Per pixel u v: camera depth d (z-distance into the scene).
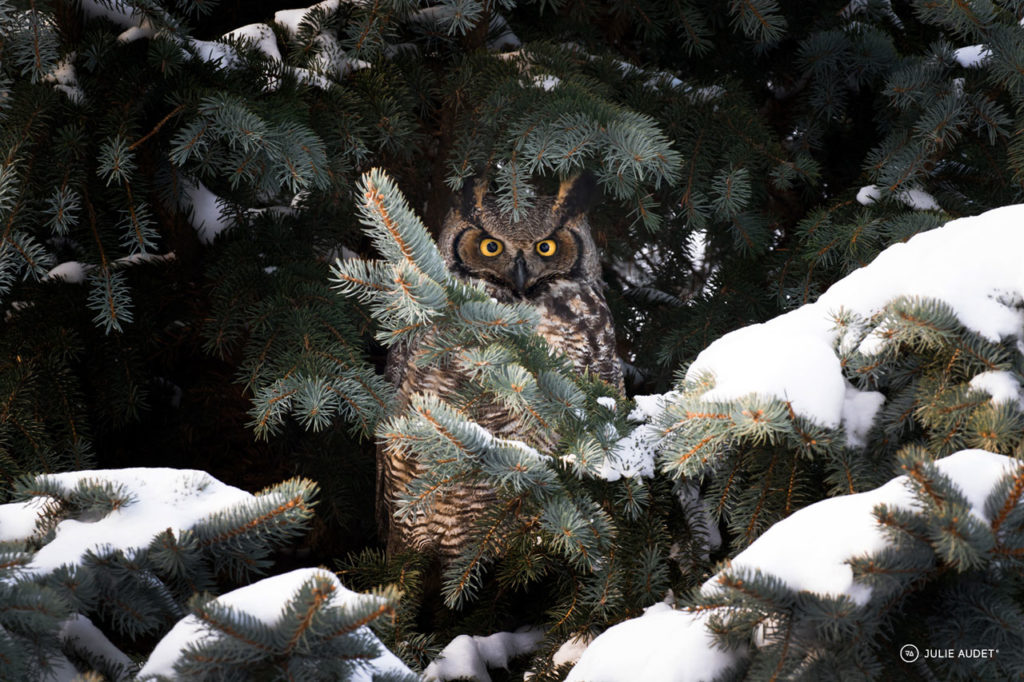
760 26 14.36
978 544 12.05
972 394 14.00
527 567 14.13
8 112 14.19
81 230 14.22
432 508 14.31
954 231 14.05
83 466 14.26
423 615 14.28
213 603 11.79
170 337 14.38
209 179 14.38
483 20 14.38
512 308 14.08
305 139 14.20
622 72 14.38
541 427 14.07
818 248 14.32
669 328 14.52
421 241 14.03
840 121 14.50
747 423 13.99
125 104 14.21
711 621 13.49
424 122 14.43
